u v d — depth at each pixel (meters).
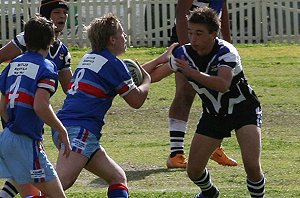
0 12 54.47
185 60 19.09
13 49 21.05
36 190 17.64
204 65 18.94
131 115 34.91
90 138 18.20
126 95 18.55
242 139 19.05
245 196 21.78
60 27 21.30
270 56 48.78
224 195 21.86
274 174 24.62
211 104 19.16
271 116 34.44
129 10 55.53
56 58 21.12
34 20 17.45
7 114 17.47
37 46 17.36
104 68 18.45
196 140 19.47
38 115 16.86
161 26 55.78
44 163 17.20
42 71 17.00
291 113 34.97
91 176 24.78
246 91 19.17
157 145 29.69
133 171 25.38
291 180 23.91
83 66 18.67
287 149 28.62
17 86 17.09
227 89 18.67
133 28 55.41
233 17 55.53
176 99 25.64
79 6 54.78
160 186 23.39
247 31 56.09
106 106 18.59
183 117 25.75
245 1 55.62
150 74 20.33
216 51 18.83
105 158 18.47
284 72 43.56
